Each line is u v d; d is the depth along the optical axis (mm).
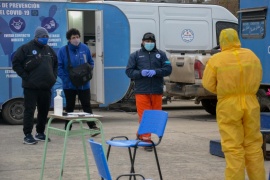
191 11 18391
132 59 10477
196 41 18438
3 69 13891
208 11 18625
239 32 12836
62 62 12117
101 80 14891
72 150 10398
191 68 15375
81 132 7371
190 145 11094
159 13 17953
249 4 12484
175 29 18141
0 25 13891
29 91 10875
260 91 12438
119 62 15031
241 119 7023
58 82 14219
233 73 6977
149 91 10391
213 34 18703
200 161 9555
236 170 6938
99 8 14820
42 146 10789
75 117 7410
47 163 9258
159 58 10461
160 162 9453
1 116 15016
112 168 8969
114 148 10680
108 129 13141
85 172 8656
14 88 13961
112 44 14953
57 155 9914
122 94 15117
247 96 7039
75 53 12141
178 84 15992
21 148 10578
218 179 8281
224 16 18844
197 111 18438
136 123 14391
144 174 8555
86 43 16750
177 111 18438
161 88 10508
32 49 10789
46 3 14320
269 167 9164
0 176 8367
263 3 12070
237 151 6957
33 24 14203
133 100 17344
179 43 18188
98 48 15023
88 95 12219
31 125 10992
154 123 7449
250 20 12492
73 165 9141
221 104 7066
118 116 16125
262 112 11828
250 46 12492
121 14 15000
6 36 13922
